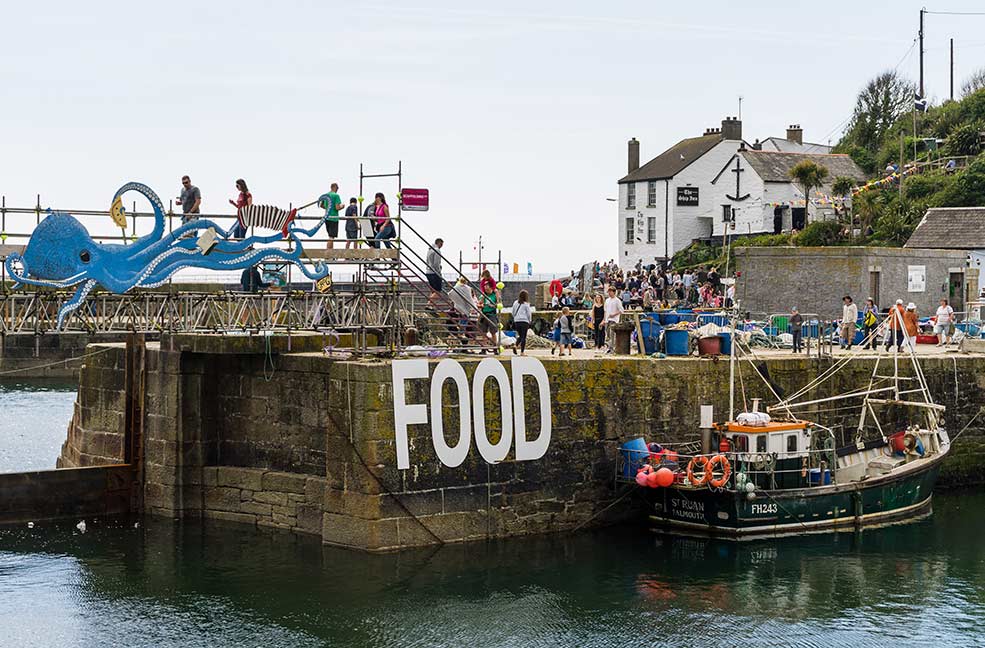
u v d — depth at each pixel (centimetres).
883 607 2503
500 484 2844
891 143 8231
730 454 2934
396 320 2941
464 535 2798
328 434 2759
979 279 5088
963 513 3297
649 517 3023
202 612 2417
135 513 3097
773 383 3341
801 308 4669
